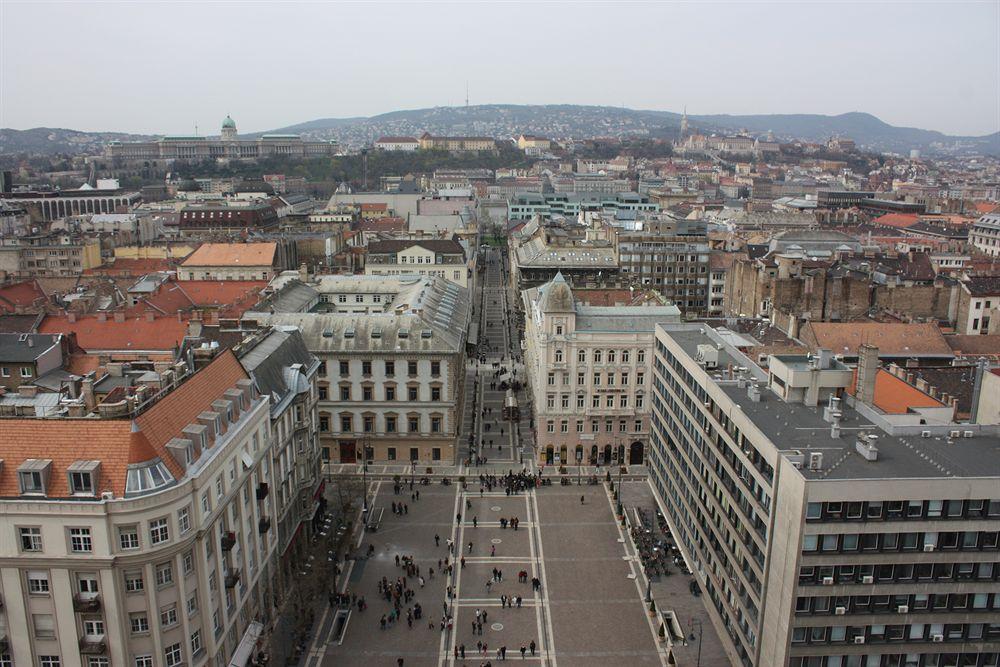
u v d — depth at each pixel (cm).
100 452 6688
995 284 18088
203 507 7156
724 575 8806
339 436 14350
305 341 14038
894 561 6869
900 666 7094
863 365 8800
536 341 15600
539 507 12769
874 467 7075
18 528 6475
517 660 8900
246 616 8431
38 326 14612
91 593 6638
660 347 12181
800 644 7006
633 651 9106
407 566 10731
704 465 9650
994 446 7688
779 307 17862
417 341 14088
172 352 12800
